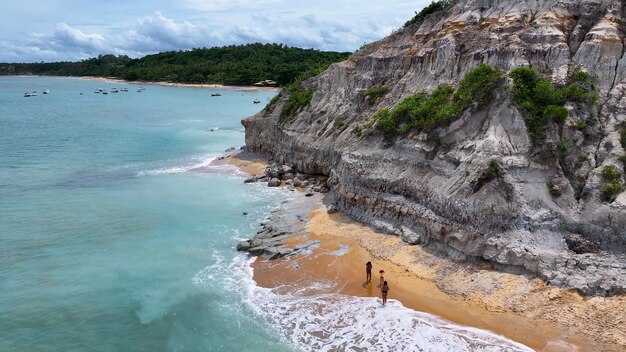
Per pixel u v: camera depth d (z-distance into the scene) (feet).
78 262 110.22
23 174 185.06
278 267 107.14
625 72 109.81
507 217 96.17
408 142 124.36
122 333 84.74
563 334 78.48
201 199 154.20
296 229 125.70
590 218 93.25
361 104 164.96
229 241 121.80
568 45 118.21
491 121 109.60
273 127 205.05
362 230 121.80
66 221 134.21
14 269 106.52
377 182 125.49
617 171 96.94
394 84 157.58
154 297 95.91
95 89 652.48
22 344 81.71
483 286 91.40
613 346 74.90
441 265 100.37
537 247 92.12
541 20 121.80
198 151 230.89
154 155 221.87
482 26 134.82
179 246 118.83
